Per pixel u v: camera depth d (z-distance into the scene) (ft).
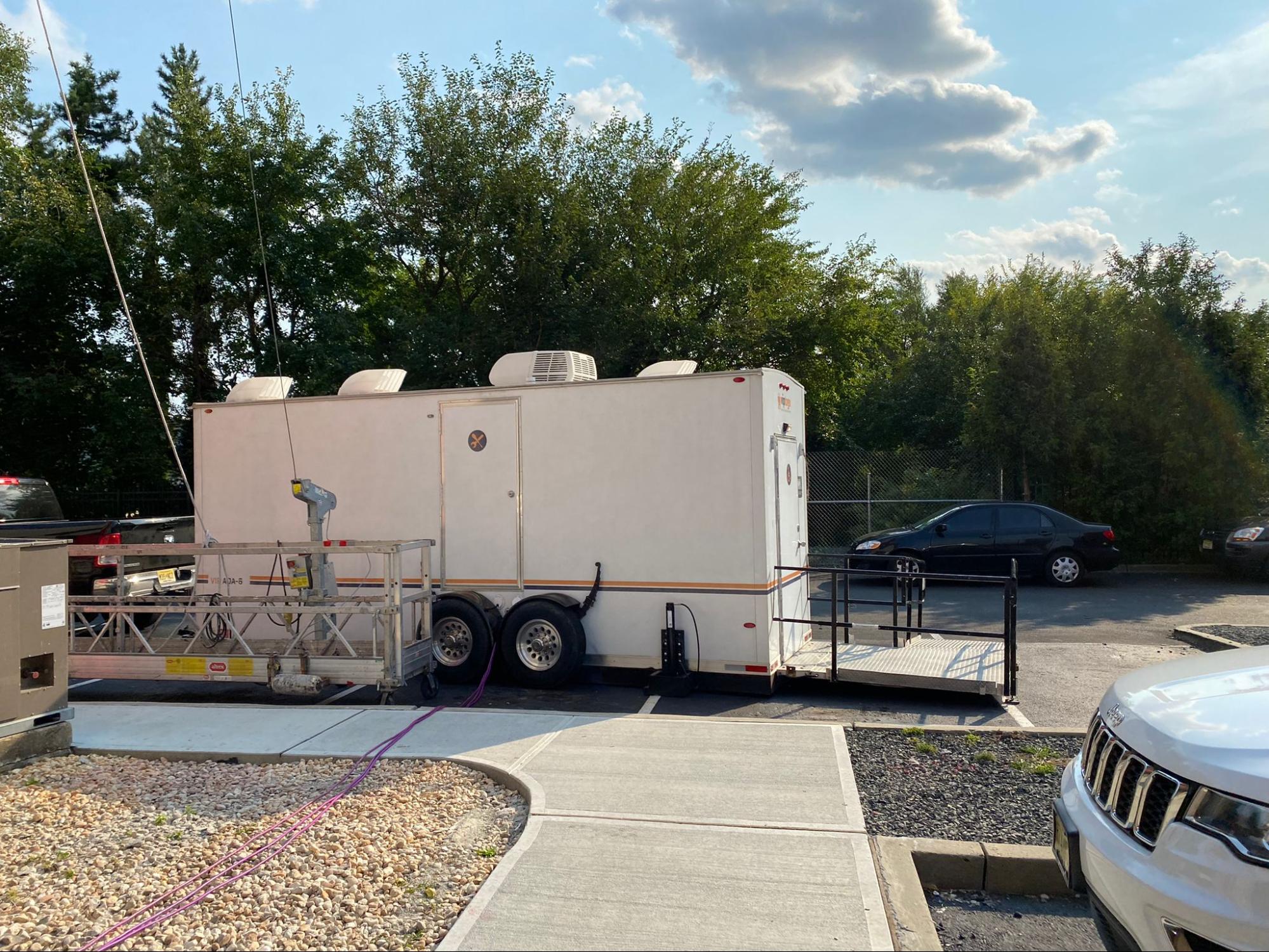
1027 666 28.76
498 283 63.87
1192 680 10.65
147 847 14.46
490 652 26.43
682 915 11.67
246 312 64.54
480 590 27.50
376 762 18.31
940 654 26.78
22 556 18.90
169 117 91.71
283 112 62.34
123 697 26.58
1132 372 56.24
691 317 67.05
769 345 70.38
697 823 14.55
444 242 65.05
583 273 64.49
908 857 13.37
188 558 37.73
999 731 19.44
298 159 61.87
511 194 63.62
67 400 61.26
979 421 60.13
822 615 38.83
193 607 24.67
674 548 25.54
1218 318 55.11
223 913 12.21
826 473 64.18
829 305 71.15
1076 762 11.64
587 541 26.40
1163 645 32.12
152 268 62.90
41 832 15.16
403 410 28.40
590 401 26.45
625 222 65.41
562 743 18.90
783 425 26.86
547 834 14.15
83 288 62.23
